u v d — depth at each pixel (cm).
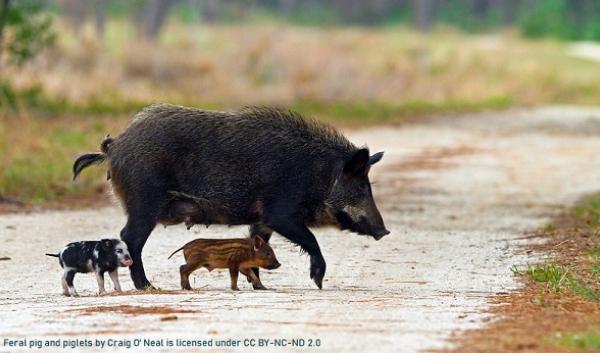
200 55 7988
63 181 3628
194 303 1822
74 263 2039
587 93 9344
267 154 2155
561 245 2592
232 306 1784
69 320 1667
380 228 2200
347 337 1516
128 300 1870
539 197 3659
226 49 8412
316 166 2172
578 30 14862
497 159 4819
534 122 6738
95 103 5938
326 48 9112
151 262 2428
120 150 2153
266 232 2241
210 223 2181
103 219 3062
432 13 15000
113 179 2169
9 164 3744
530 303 1838
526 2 16112
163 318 1653
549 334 1533
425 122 6544
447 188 3869
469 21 15538
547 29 14275
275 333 1543
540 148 5303
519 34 14288
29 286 2181
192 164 2145
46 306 1842
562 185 3991
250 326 1595
